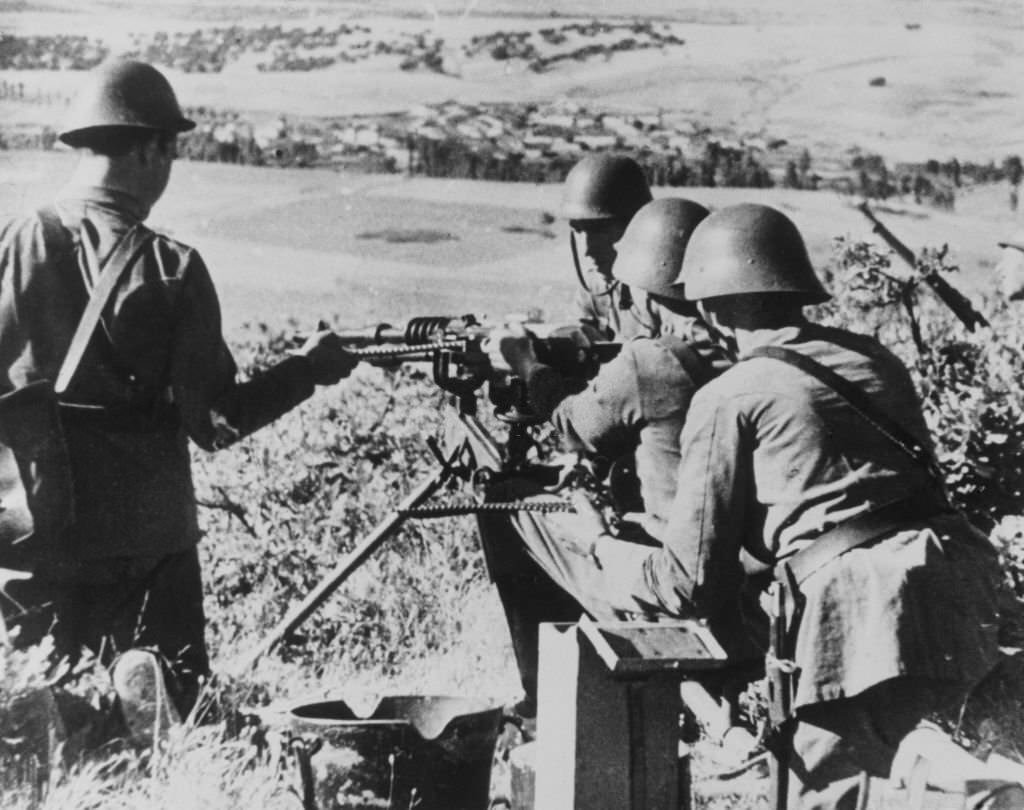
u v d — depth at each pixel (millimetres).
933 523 3951
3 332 4871
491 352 5098
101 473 4871
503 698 5746
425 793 4164
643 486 4820
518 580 5289
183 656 5047
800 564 3904
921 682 3812
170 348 4938
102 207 4988
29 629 4820
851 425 3980
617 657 3549
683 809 3756
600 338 5125
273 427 7516
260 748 4777
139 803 4277
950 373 6316
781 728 3863
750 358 4125
